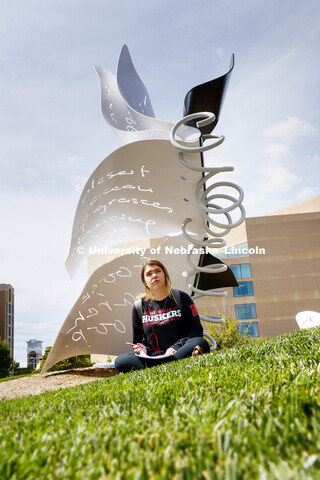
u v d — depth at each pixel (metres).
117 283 11.36
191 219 10.95
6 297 64.75
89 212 9.80
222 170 8.87
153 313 5.80
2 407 2.63
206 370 2.89
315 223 35.50
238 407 1.38
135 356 5.59
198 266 11.45
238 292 34.00
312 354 2.88
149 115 14.30
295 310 33.69
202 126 8.91
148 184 9.91
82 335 11.55
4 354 35.88
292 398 1.40
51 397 3.08
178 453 0.99
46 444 1.23
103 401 2.10
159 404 1.73
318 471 0.78
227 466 0.81
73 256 10.15
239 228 35.91
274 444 0.98
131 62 14.04
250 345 5.27
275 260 34.72
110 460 1.01
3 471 1.01
